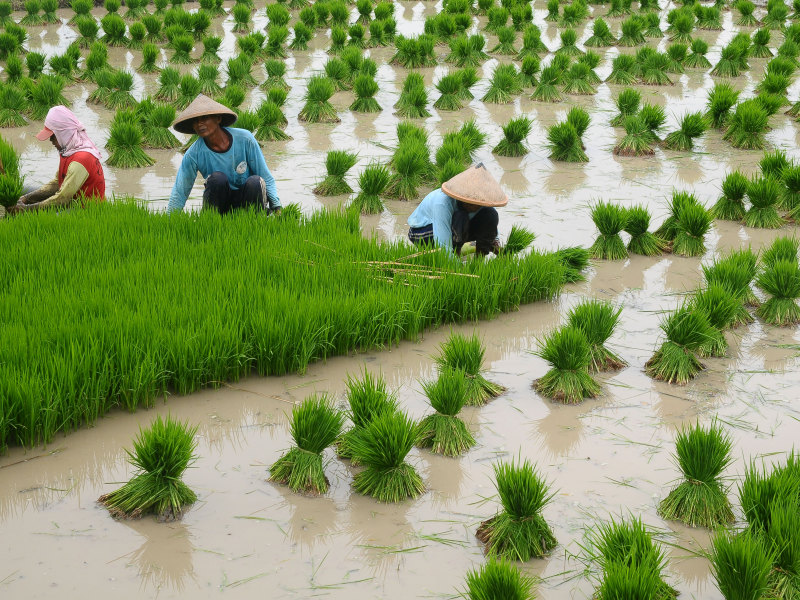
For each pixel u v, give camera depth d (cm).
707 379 595
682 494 440
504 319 693
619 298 730
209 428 521
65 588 380
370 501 454
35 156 1141
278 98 1388
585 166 1155
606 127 1363
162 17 2139
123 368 536
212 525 430
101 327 557
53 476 469
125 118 1199
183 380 554
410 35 2073
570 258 785
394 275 695
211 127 780
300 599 377
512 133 1181
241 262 700
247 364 589
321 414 464
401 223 930
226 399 558
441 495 459
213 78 1505
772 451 501
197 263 690
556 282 726
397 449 451
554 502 451
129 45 1903
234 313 598
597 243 831
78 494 454
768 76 1511
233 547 412
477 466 487
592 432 524
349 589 384
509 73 1609
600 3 2580
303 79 1642
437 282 679
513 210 966
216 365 566
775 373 604
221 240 745
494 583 351
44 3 2159
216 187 802
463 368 561
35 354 523
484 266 708
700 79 1728
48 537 417
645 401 564
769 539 384
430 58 1803
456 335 589
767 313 695
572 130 1152
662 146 1258
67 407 507
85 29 1856
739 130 1257
